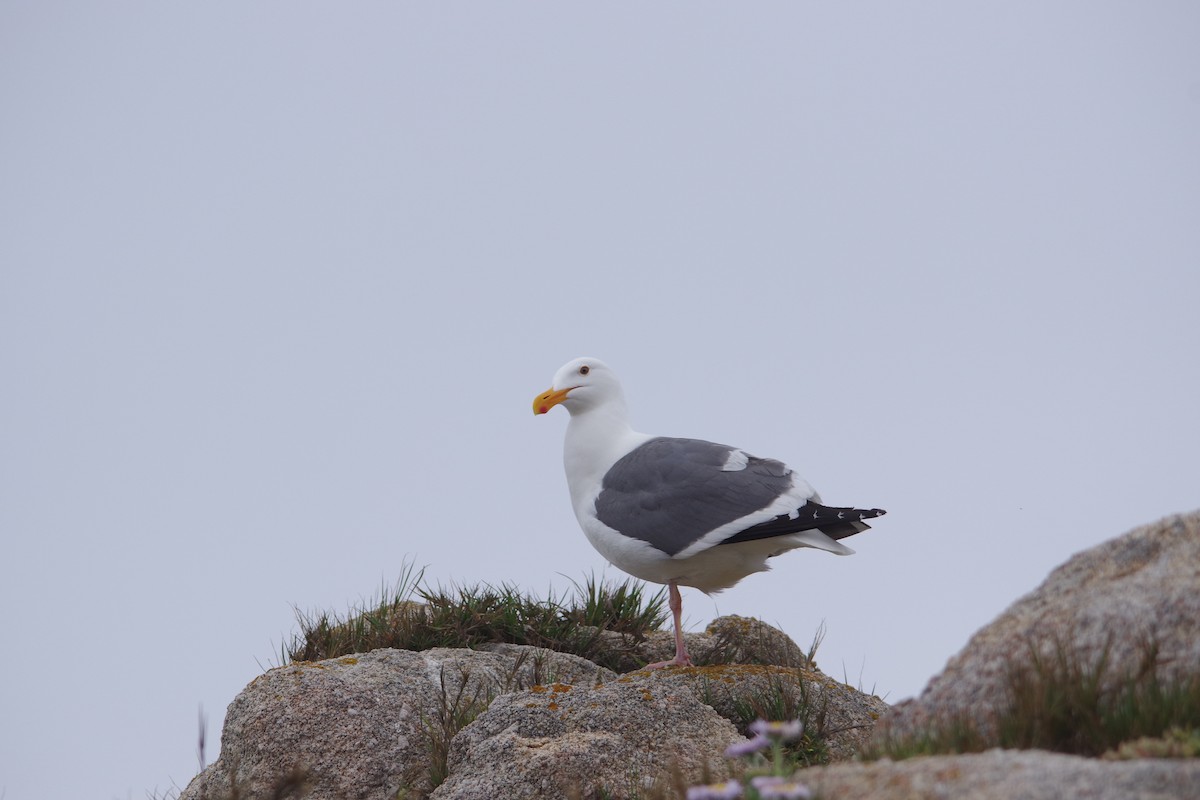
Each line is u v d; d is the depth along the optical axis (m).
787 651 15.53
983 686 8.68
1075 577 9.37
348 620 16.03
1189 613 8.24
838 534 13.91
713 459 14.15
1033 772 7.00
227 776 12.45
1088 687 7.92
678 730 11.19
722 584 14.59
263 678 13.09
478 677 13.81
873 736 9.20
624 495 14.26
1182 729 7.48
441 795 11.02
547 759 10.70
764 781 7.10
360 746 12.39
